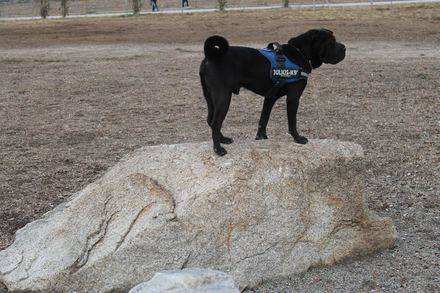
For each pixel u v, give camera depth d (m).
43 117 13.25
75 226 5.88
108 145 10.74
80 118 13.00
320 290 5.55
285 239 5.77
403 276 5.77
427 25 26.88
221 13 34.62
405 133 10.88
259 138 6.52
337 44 6.10
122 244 5.53
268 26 28.81
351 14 30.83
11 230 7.11
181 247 5.50
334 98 14.04
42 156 10.19
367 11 31.45
